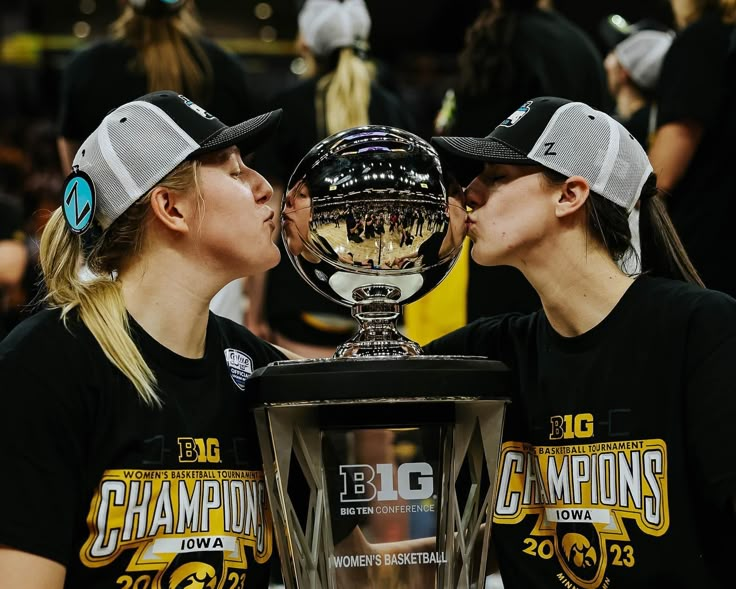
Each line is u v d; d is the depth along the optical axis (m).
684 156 2.60
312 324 3.15
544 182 1.67
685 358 1.58
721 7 2.61
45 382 1.44
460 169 1.77
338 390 1.44
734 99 2.56
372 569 1.52
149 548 1.47
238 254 1.56
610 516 1.61
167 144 1.55
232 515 1.55
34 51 7.29
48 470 1.42
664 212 1.80
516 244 1.68
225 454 1.56
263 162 3.23
